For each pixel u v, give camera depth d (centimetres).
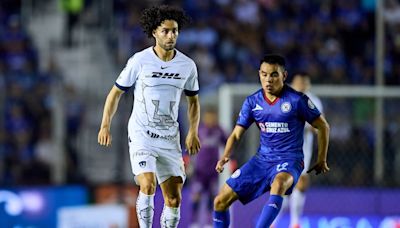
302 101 2452
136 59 2306
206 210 4084
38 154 4303
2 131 4291
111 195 3816
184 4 5722
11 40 5241
